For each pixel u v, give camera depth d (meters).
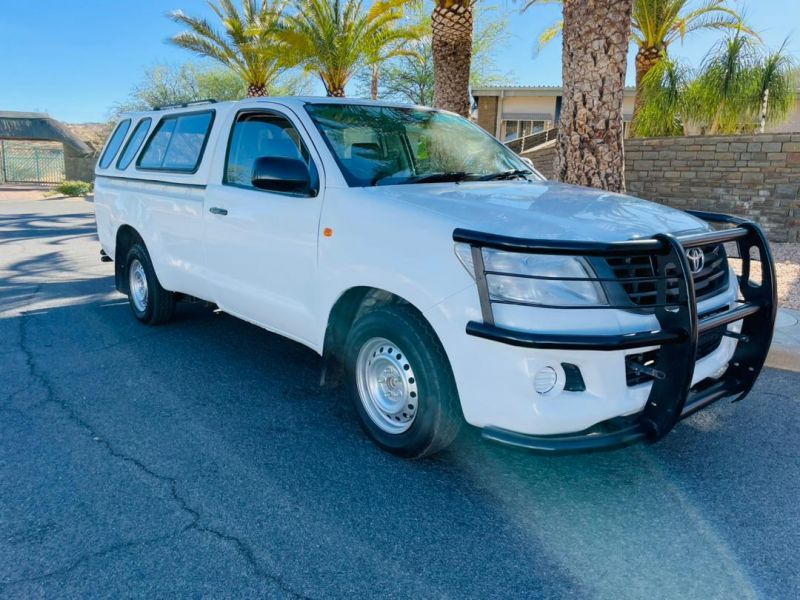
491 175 4.64
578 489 3.51
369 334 3.71
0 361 5.44
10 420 4.27
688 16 15.86
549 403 3.02
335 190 3.96
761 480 3.62
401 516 3.22
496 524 3.17
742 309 3.55
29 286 8.59
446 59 11.42
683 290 3.02
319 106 4.55
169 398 4.67
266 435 4.09
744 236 3.79
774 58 12.68
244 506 3.28
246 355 5.65
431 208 3.49
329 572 2.79
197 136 5.45
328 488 3.47
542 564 2.87
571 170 7.28
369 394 3.88
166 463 3.72
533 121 28.61
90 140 40.09
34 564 2.82
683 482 3.59
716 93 12.86
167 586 2.69
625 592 2.69
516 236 3.10
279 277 4.39
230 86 33.12
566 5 7.14
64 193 28.28
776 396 4.82
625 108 25.73
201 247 5.21
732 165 11.20
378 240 3.59
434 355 3.38
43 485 3.46
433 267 3.28
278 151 4.56
